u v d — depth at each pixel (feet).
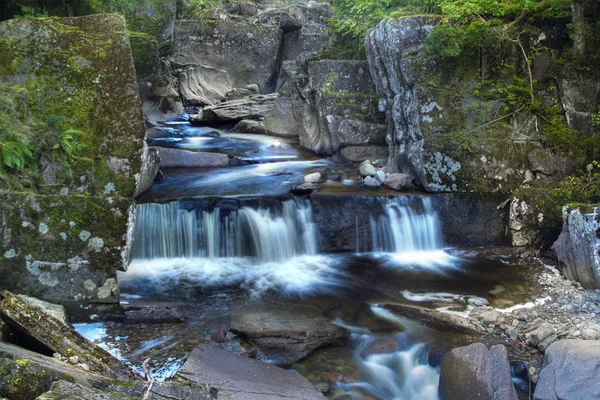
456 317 17.69
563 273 21.36
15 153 16.98
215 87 53.01
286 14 55.26
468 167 24.95
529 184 24.97
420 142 25.23
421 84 25.49
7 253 16.63
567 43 25.73
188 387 11.42
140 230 22.29
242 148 36.17
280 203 24.04
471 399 13.05
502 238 24.89
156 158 26.58
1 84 17.94
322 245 24.29
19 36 19.16
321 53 36.55
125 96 19.35
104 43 19.58
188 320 17.54
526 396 13.94
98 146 18.84
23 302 13.26
